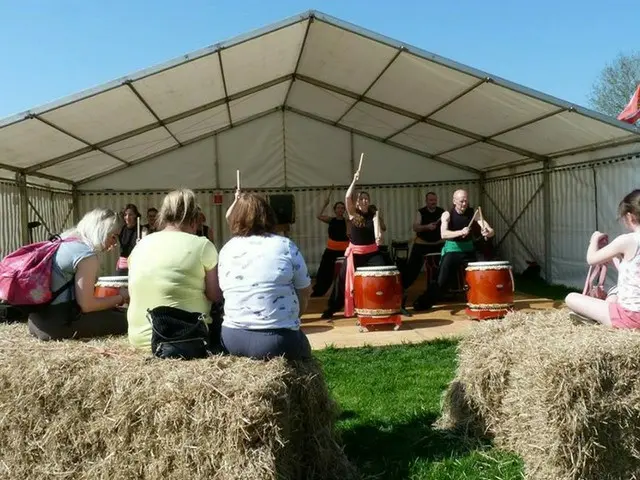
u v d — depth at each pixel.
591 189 9.08
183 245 3.14
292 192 12.87
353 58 8.23
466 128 10.20
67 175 11.27
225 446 2.49
